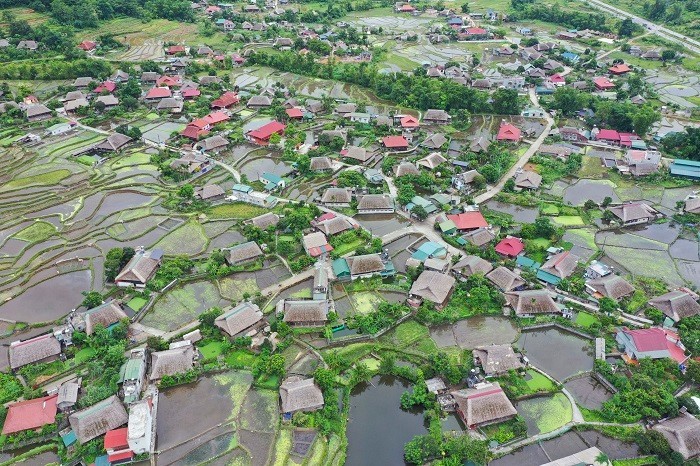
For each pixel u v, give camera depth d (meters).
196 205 105.75
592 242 95.06
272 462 57.09
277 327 73.69
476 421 59.88
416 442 58.03
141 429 56.72
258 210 104.44
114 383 63.56
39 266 88.50
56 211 105.12
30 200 107.88
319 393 63.25
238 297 81.75
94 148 128.38
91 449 57.38
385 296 82.00
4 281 85.38
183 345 70.38
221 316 74.19
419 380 66.06
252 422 61.78
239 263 88.12
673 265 88.94
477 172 115.12
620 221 100.06
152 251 89.69
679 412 61.53
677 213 103.50
